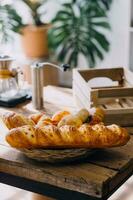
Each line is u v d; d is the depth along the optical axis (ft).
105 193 4.16
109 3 13.05
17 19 13.23
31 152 4.42
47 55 13.64
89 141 4.29
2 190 8.48
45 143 4.30
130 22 11.66
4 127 5.67
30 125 4.60
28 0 13.01
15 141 4.37
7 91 7.02
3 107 6.82
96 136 4.30
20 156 4.70
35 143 4.31
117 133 4.35
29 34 13.08
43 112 6.48
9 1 13.23
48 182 4.39
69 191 4.28
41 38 13.20
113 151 4.82
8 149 4.91
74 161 4.52
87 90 5.98
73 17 13.71
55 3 13.84
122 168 4.42
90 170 4.34
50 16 14.03
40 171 4.40
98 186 4.07
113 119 5.74
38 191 4.51
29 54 13.34
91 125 4.67
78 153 4.40
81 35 13.79
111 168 4.39
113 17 13.12
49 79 13.26
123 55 13.26
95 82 13.12
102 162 4.53
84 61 14.07
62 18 13.85
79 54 14.07
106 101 6.57
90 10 13.41
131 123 5.79
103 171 4.32
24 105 6.91
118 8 12.93
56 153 4.35
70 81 14.48
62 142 4.29
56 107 6.72
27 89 7.54
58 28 13.98
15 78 7.03
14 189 8.51
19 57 13.19
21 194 8.30
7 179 4.70
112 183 4.26
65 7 13.73
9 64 6.88
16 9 13.78
